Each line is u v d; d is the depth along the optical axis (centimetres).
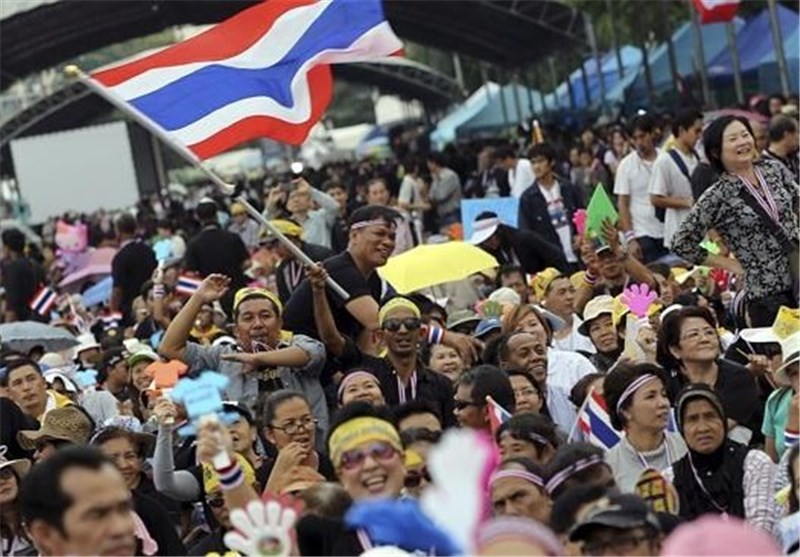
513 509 2009
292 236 3634
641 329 2905
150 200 12538
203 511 2464
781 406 2452
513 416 2259
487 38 11688
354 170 10556
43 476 1684
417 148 12400
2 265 5600
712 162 2897
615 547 1702
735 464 2277
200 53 3089
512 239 4034
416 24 11531
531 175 5625
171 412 2400
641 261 4081
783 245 2848
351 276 2938
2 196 13762
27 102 14200
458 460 1267
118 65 3069
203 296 2831
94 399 3200
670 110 8831
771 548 1427
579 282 3462
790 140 4016
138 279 4822
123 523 1686
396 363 2775
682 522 1989
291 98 3102
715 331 2627
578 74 12644
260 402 2522
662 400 2359
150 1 10025
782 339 2670
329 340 2895
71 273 6469
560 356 2859
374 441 1903
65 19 10138
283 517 1569
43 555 1748
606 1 10456
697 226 2888
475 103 15162
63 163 12175
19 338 4119
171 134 2969
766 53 8669
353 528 1898
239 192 2953
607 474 2014
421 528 1406
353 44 3142
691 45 9825
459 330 3375
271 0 3127
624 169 4359
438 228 6662
